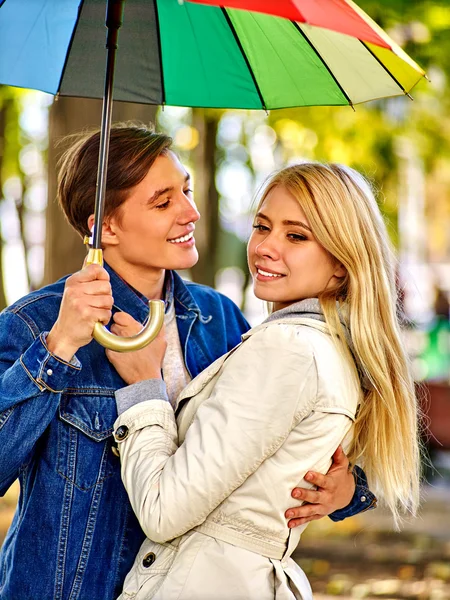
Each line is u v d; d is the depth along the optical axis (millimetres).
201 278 12070
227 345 3768
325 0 2643
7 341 3141
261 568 2955
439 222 17812
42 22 3420
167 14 3510
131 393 3117
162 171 3346
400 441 3203
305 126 10125
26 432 2932
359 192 3213
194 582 2916
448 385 12766
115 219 3361
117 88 3615
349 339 3180
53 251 6746
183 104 3664
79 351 3186
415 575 7773
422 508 10555
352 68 3332
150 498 2895
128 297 3420
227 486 2893
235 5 2408
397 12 8781
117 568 3143
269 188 3264
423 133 10703
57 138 6715
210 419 2936
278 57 3459
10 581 3098
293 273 3164
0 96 9883
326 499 3049
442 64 9727
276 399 2926
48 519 3094
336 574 7867
